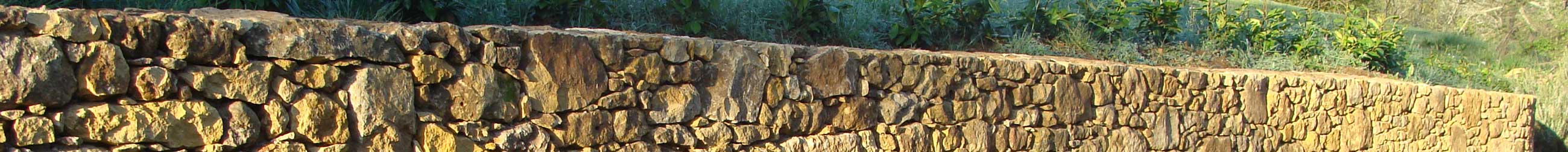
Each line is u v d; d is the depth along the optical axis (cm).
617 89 468
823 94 553
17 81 314
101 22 333
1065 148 687
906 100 594
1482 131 1093
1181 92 773
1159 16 1270
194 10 402
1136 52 1175
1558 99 1600
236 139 359
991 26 1162
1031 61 680
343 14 754
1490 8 2769
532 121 438
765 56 527
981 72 640
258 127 366
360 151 386
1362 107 941
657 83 484
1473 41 2472
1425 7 2722
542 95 440
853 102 570
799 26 999
